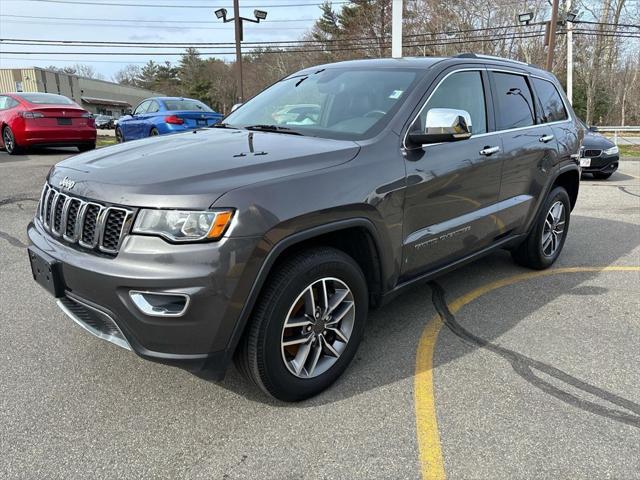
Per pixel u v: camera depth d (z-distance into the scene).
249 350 2.61
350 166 2.88
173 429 2.63
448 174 3.48
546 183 4.73
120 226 2.44
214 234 2.35
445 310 4.12
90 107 70.31
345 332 3.03
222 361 2.52
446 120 3.09
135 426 2.65
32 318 3.84
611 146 11.10
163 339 2.41
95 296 2.50
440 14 38.50
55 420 2.68
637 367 3.28
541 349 3.50
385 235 3.07
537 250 4.93
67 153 12.62
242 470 2.35
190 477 2.31
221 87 75.75
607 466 2.38
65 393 2.92
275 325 2.61
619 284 4.77
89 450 2.47
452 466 2.38
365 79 3.75
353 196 2.82
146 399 2.88
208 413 2.76
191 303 2.34
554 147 4.77
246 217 2.40
